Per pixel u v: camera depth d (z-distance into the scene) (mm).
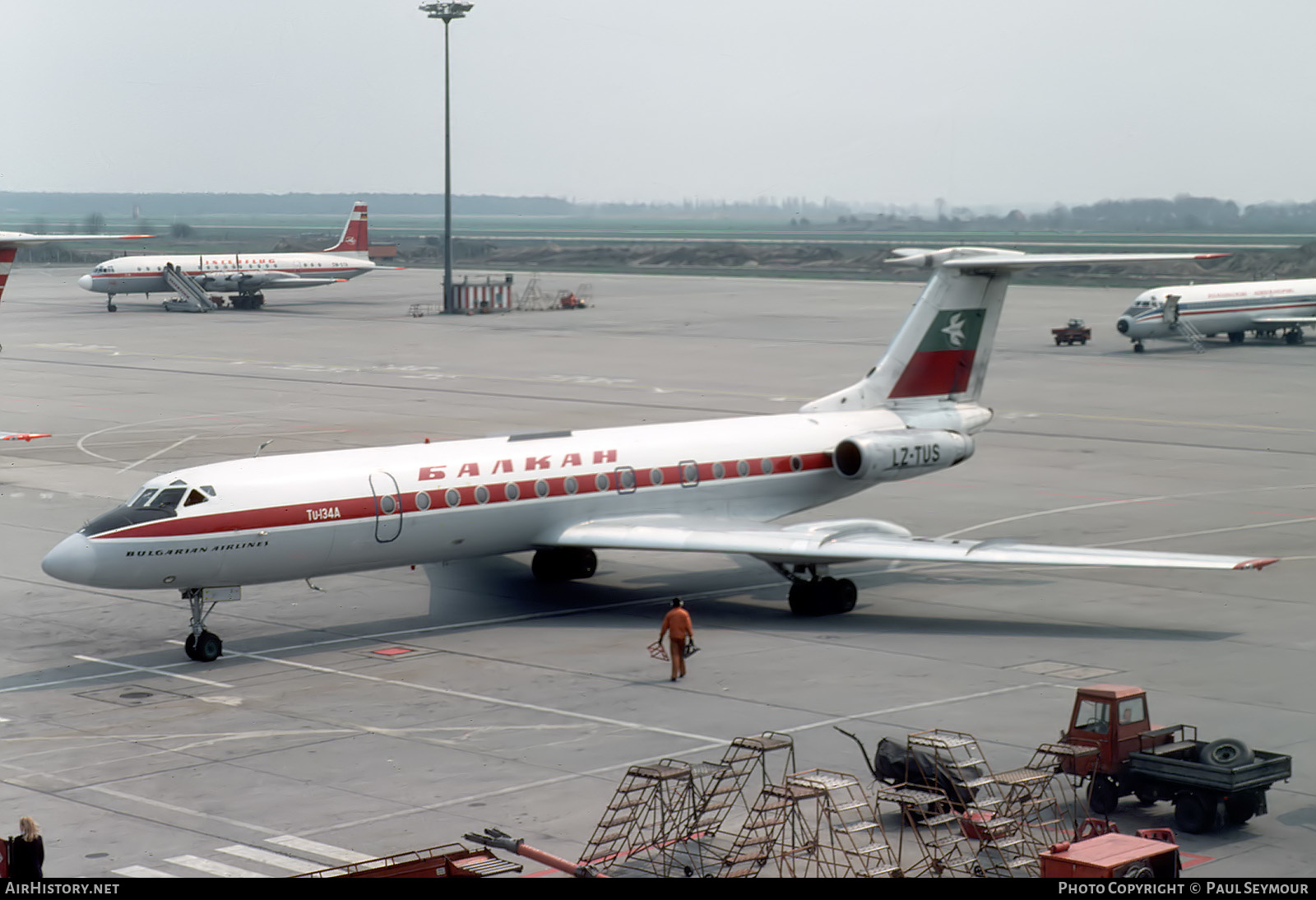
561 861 19469
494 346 100000
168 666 30828
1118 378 81250
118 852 20578
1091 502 48375
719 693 28469
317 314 127375
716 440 37906
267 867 19984
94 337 106125
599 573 39844
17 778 23828
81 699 28375
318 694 28672
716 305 138625
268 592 37656
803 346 98875
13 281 182625
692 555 42125
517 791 23094
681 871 19797
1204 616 34469
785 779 21109
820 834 21422
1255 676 29406
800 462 38938
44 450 58000
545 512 34938
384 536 32688
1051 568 40094
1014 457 57031
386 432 62125
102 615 35219
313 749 25266
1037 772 22703
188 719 27062
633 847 20547
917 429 40844
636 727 26328
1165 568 31516
